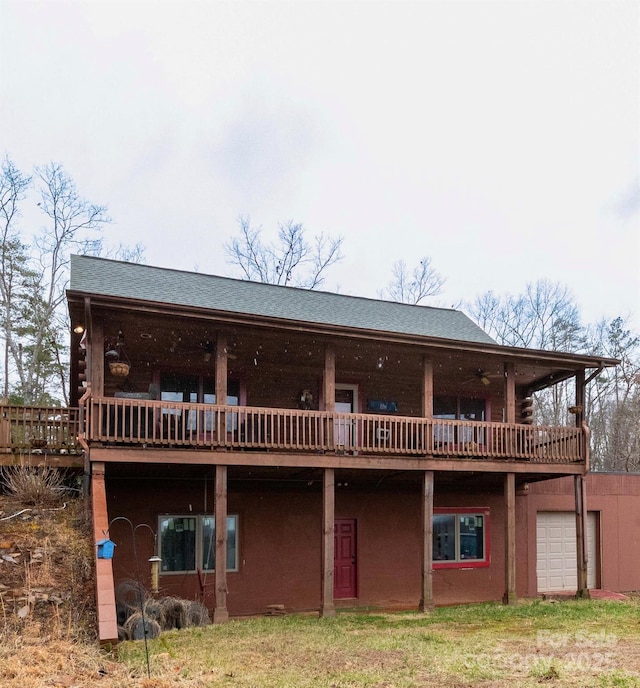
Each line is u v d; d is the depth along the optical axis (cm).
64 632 897
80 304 1148
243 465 1245
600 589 1819
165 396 1482
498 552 1742
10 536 1082
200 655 883
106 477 1385
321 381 1628
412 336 1365
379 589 1595
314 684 738
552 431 1535
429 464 1395
